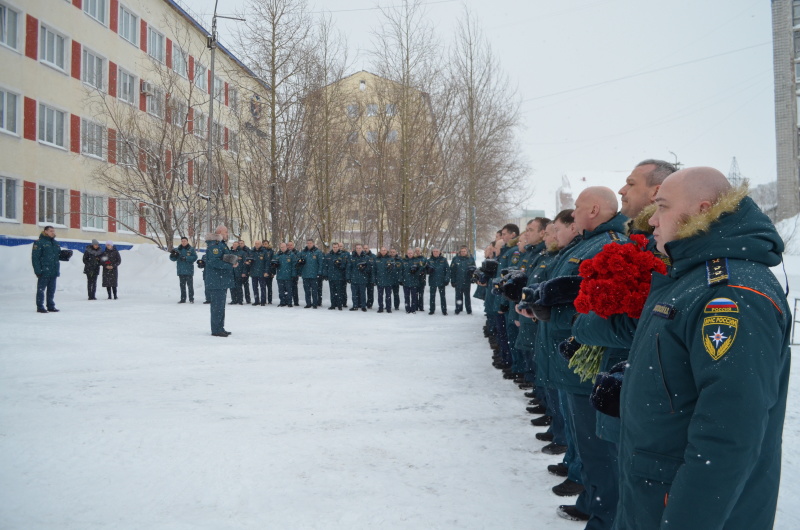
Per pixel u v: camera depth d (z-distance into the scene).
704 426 1.69
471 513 3.78
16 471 4.30
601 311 2.67
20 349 9.18
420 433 5.46
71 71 26.41
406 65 25.02
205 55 34.91
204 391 6.84
